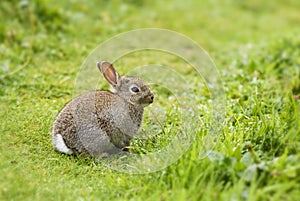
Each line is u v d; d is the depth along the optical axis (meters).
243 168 10.77
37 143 13.70
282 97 15.70
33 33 22.66
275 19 33.66
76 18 25.00
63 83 18.03
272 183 10.39
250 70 19.61
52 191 11.24
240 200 10.00
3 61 19.50
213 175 10.74
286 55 21.16
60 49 21.33
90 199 10.88
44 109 15.45
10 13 23.67
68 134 13.18
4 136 13.86
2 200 10.86
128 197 10.99
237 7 35.44
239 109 14.82
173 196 10.39
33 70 19.08
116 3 29.09
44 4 24.34
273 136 12.21
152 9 30.66
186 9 31.98
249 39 27.48
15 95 16.89
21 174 11.95
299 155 10.77
